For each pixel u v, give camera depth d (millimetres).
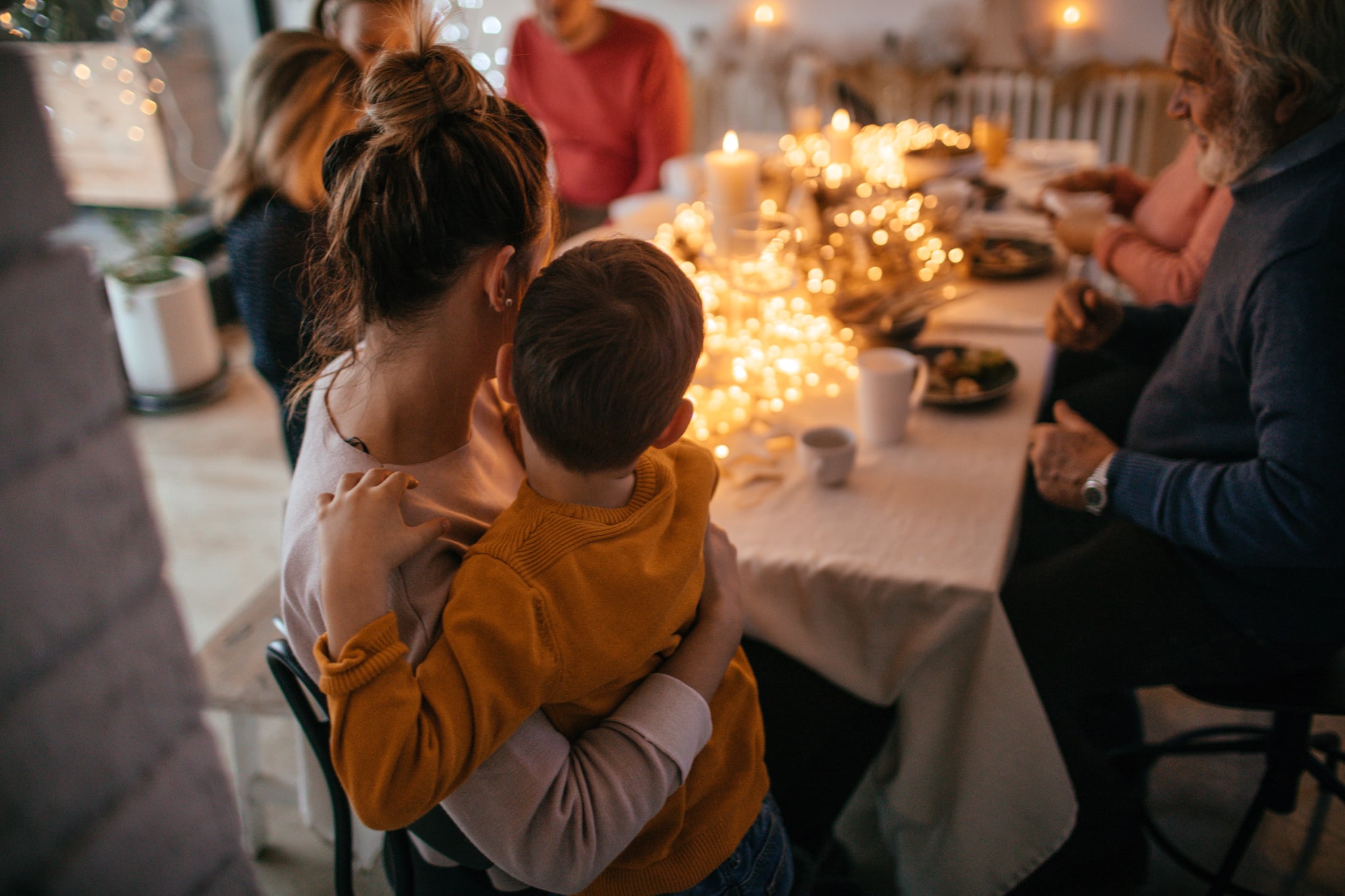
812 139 2660
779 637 1209
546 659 680
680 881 829
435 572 704
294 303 1334
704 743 782
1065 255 2111
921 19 3771
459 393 758
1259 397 1103
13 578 428
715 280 1697
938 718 1205
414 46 699
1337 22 1014
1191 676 1324
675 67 2883
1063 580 1355
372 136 695
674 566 771
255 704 1388
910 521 1236
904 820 1307
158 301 3090
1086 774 1440
